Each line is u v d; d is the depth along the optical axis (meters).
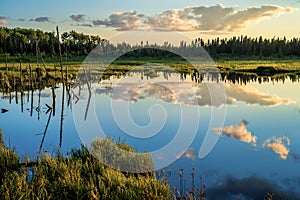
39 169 7.08
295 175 8.35
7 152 8.23
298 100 22.78
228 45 104.94
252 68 54.25
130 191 6.07
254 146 11.02
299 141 11.67
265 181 7.80
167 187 6.56
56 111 19.83
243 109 18.77
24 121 16.88
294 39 104.62
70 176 6.70
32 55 76.56
